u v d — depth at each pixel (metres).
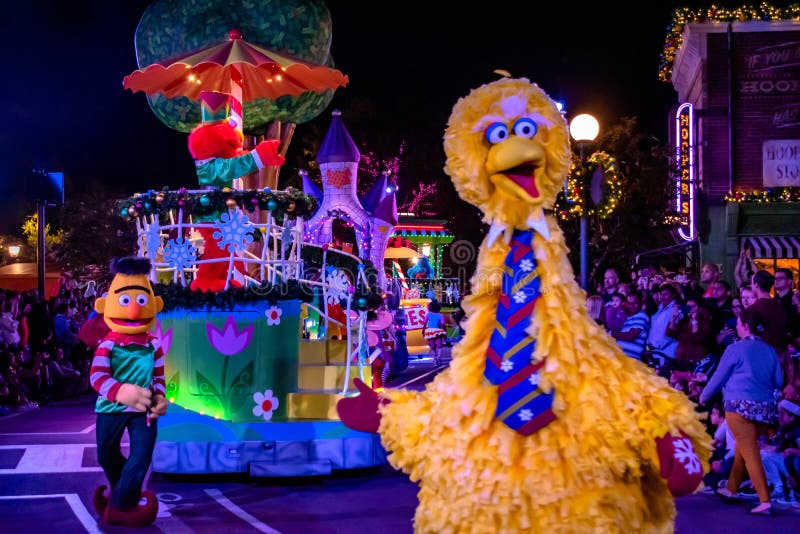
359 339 9.24
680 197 24.56
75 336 17.22
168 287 8.45
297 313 8.88
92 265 38.75
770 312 8.41
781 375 7.30
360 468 8.53
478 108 4.27
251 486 8.14
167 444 8.26
